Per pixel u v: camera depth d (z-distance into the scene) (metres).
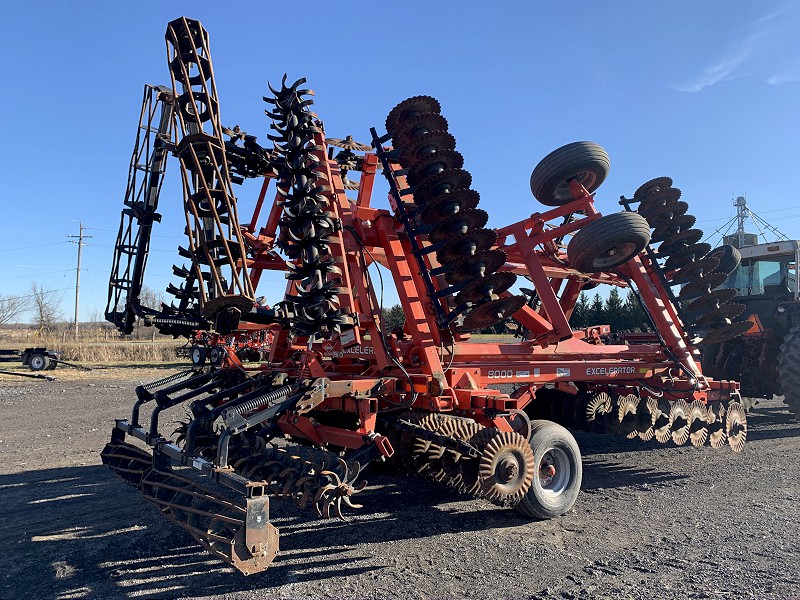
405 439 4.46
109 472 6.27
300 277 4.29
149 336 47.47
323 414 5.24
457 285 4.47
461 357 4.96
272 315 4.19
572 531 4.49
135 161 4.75
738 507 5.12
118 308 4.81
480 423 4.62
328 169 5.03
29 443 7.91
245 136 5.11
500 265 4.54
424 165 4.60
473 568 3.74
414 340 4.71
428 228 4.57
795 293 8.85
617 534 4.41
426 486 5.84
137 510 4.94
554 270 6.63
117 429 5.18
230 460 4.17
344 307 4.63
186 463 3.86
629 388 6.54
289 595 3.34
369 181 5.65
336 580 3.56
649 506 5.17
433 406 4.51
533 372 5.44
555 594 3.34
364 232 5.07
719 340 7.05
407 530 4.50
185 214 4.00
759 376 9.17
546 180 5.95
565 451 5.00
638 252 5.75
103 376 18.98
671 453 7.52
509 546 4.16
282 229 4.52
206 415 4.05
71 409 11.33
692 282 6.69
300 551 4.05
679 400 6.54
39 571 3.68
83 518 4.73
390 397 4.58
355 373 5.30
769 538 4.28
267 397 3.80
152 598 3.30
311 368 5.19
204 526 3.71
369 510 5.02
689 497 5.45
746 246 9.79
